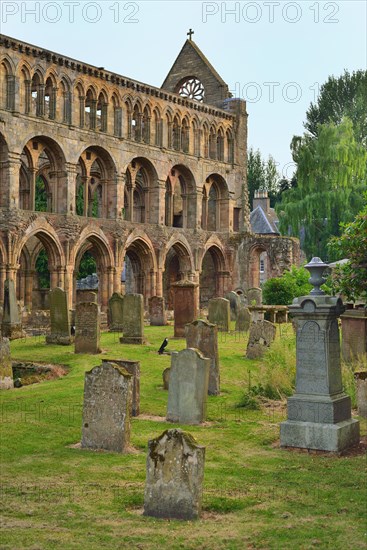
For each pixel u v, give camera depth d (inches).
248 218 2881.4
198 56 3006.9
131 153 2393.0
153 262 2468.0
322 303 649.0
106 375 649.0
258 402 860.6
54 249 2118.6
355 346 1093.8
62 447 656.4
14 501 497.7
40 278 2987.2
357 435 666.2
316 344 650.2
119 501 498.0
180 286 1584.6
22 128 2025.1
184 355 769.6
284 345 1051.3
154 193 2506.2
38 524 450.3
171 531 437.1
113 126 2337.6
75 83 2183.8
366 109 3538.4
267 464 594.6
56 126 2128.4
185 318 1582.2
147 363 1173.7
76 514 470.0
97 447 648.4
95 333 1285.7
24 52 2030.0
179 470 466.0
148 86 2440.9
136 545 412.2
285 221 2807.6
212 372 936.9
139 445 662.5
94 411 650.8
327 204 2738.7
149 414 808.9
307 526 442.9
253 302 1961.1
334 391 653.9
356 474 560.4
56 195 2171.5
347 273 871.1
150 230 2453.2
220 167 2797.7
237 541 418.3
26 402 861.2
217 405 861.2
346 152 2810.0
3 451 639.1
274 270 2716.5
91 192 2694.4
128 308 1450.5
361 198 2783.0
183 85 3068.4
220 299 1739.7
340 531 433.1
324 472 567.8
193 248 2642.7
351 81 3631.9
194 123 2682.1
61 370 1150.3
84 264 3137.3
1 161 1994.3
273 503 490.3
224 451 641.6
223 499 494.3
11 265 1969.7
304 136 2938.0
